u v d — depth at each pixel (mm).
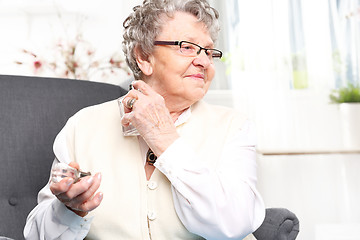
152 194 1266
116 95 1934
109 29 3008
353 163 3381
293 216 1487
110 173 1319
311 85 3357
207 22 1313
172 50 1271
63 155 1415
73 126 1454
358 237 3127
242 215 1195
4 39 2834
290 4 3322
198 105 1431
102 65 2986
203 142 1332
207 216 1166
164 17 1291
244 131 1393
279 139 3307
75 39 2941
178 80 1274
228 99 3359
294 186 3389
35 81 1756
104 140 1377
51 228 1226
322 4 3348
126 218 1261
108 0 3008
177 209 1217
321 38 3352
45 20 2895
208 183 1175
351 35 3377
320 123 3352
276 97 3279
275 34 3273
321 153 3342
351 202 3381
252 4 3254
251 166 1335
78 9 2947
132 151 1331
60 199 1137
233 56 3283
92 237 1294
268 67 3268
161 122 1196
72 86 1814
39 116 1695
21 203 1627
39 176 1662
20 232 1596
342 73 3373
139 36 1315
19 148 1642
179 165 1175
